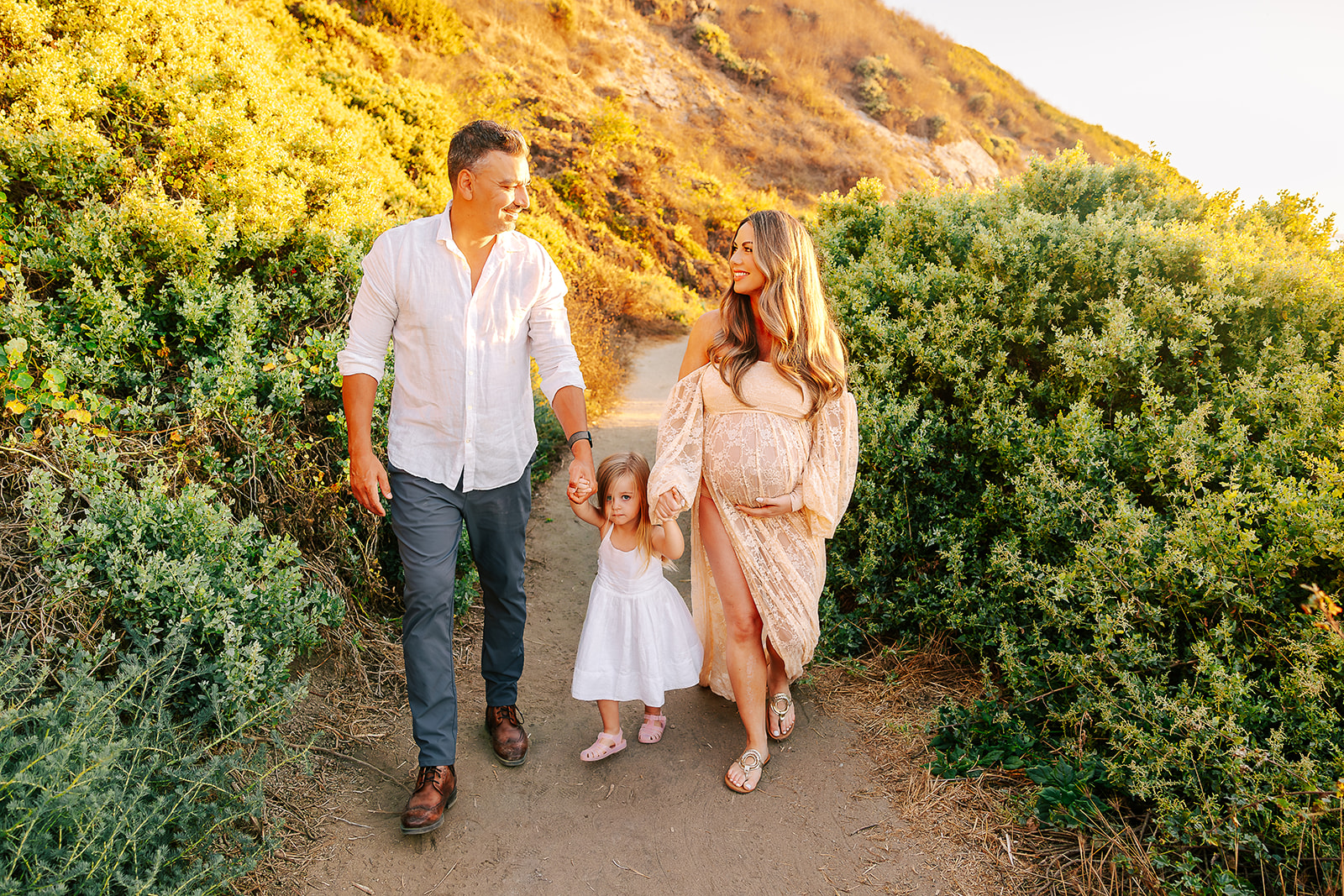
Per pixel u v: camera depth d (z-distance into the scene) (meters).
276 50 7.49
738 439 2.82
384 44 11.30
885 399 3.88
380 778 2.73
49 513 2.45
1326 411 3.05
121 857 1.79
